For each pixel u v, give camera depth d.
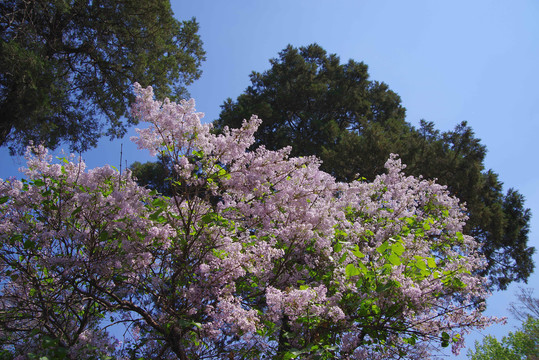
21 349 4.05
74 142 15.48
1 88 11.38
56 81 13.13
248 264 4.25
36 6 12.63
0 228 4.20
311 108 19.42
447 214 7.23
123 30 15.52
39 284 4.09
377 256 4.97
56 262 3.97
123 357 3.93
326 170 14.08
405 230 5.66
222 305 3.93
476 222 13.09
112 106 15.94
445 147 14.75
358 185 6.76
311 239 5.17
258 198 4.93
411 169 13.52
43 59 12.07
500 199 15.21
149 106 4.11
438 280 4.86
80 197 4.07
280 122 18.62
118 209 4.18
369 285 4.60
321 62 21.42
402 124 18.39
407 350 5.00
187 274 4.41
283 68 20.42
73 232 4.22
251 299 5.16
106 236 4.05
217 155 4.35
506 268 14.84
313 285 5.05
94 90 15.54
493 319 4.66
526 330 18.08
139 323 4.41
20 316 4.16
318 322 4.39
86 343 3.87
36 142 13.23
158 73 16.50
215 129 16.77
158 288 4.23
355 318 4.72
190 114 4.24
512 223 14.90
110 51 15.43
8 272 4.30
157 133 4.26
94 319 4.68
